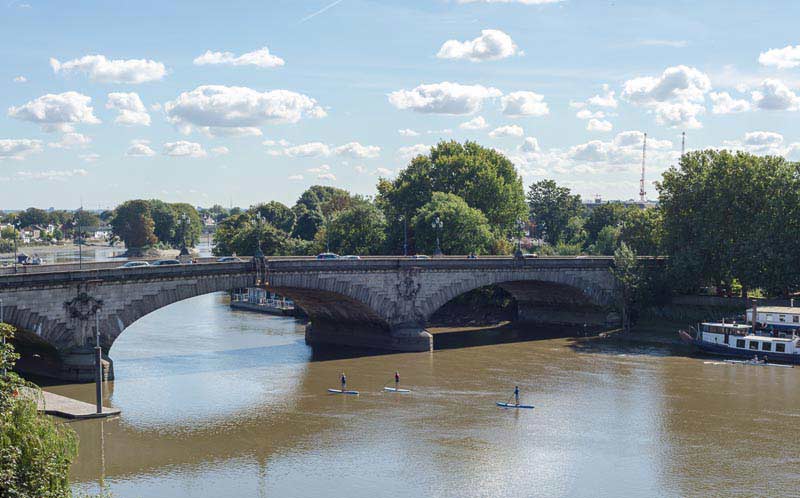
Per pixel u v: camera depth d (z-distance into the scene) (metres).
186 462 76.19
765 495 68.38
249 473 73.50
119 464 75.44
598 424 89.75
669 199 170.00
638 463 76.50
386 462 76.62
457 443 82.62
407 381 112.31
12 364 47.16
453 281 146.00
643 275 161.50
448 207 190.62
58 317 104.19
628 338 153.50
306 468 74.88
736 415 93.75
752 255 149.38
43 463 44.25
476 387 108.44
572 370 120.75
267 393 104.31
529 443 82.62
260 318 189.38
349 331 148.00
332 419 91.62
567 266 159.75
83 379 106.56
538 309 178.88
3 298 98.75
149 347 141.50
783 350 127.88
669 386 109.00
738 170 157.88
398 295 140.12
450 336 159.38
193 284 116.81
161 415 92.44
